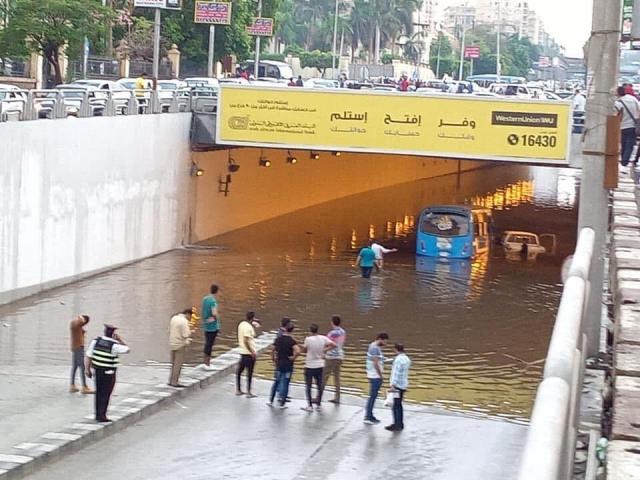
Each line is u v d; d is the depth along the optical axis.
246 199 85.31
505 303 60.75
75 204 58.66
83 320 36.66
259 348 46.56
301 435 33.94
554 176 159.25
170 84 84.00
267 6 138.00
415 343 49.38
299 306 56.84
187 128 72.38
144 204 67.38
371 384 35.84
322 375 37.44
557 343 6.46
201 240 77.19
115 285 59.19
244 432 33.88
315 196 100.19
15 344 44.53
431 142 66.56
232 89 69.56
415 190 120.25
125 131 63.94
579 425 10.66
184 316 38.94
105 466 29.53
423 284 66.12
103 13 87.50
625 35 23.02
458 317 56.16
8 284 52.50
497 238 89.56
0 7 85.38
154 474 29.08
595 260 17.19
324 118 68.19
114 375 32.94
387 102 66.94
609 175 19.89
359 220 94.19
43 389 36.97
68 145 57.38
